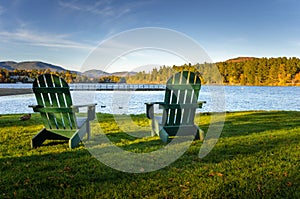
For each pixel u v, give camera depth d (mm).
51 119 3768
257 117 6805
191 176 2555
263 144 3758
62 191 2201
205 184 2346
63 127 3828
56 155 3285
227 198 2092
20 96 17641
